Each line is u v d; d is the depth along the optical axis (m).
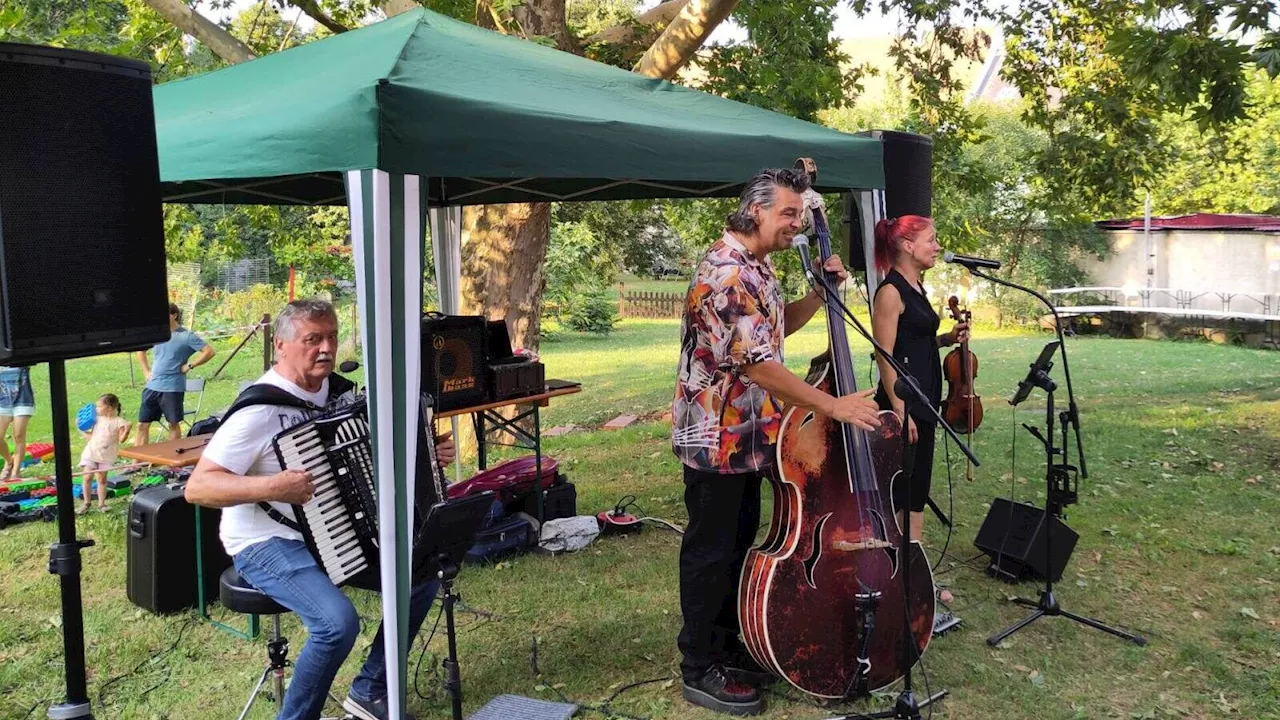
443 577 2.83
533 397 4.98
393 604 2.77
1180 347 16.97
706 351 3.16
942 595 4.36
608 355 18.23
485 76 3.44
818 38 8.75
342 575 2.83
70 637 2.74
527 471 5.30
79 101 2.58
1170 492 6.32
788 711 3.34
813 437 3.17
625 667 3.73
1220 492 6.32
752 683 3.51
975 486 6.54
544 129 3.05
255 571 2.83
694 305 3.14
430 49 3.56
